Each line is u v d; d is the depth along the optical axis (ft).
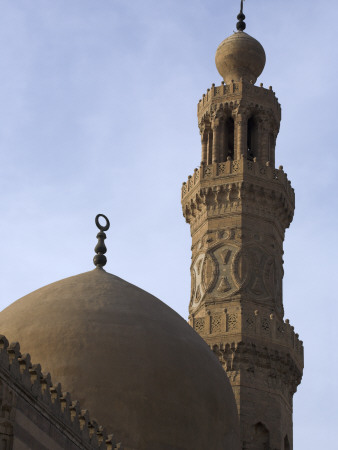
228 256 218.38
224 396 142.72
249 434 199.41
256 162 227.40
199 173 229.86
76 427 104.27
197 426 134.21
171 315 147.33
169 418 131.23
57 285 147.84
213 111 236.43
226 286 214.90
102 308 140.26
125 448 125.90
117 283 149.79
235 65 243.40
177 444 130.62
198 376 138.72
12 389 90.53
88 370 130.41
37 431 94.48
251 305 212.43
